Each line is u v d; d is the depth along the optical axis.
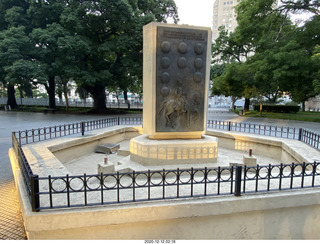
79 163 7.87
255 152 9.29
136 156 6.68
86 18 21.94
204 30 6.54
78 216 3.29
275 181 4.69
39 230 3.24
